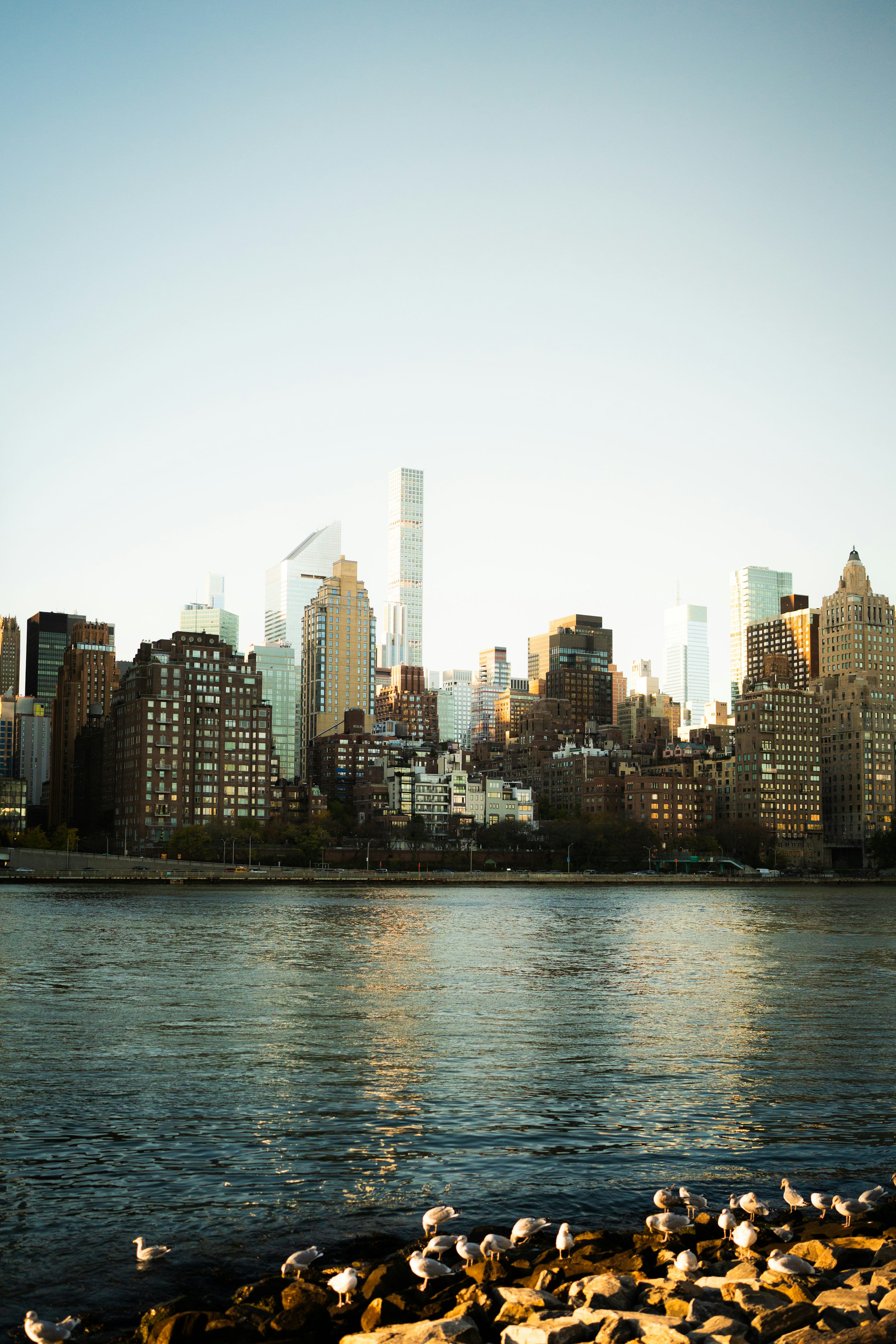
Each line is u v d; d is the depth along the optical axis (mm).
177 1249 29594
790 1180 35844
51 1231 30844
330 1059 55719
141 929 145375
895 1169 37125
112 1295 26797
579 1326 23219
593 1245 28969
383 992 83625
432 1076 51438
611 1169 36844
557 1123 42656
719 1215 31875
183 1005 75000
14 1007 73875
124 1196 33812
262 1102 45844
